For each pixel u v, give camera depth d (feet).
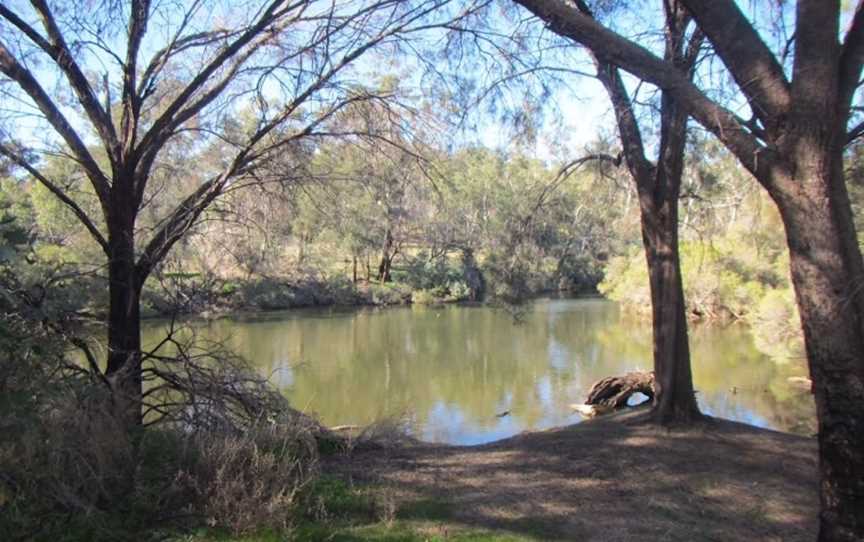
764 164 13.64
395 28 24.34
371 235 68.90
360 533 15.43
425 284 117.50
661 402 28.66
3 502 12.32
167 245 25.72
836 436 12.97
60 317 19.10
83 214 24.20
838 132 13.09
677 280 28.76
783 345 58.29
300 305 105.09
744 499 19.34
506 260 37.22
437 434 38.40
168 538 14.06
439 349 74.02
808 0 12.92
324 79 25.29
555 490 19.80
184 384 22.59
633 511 18.08
